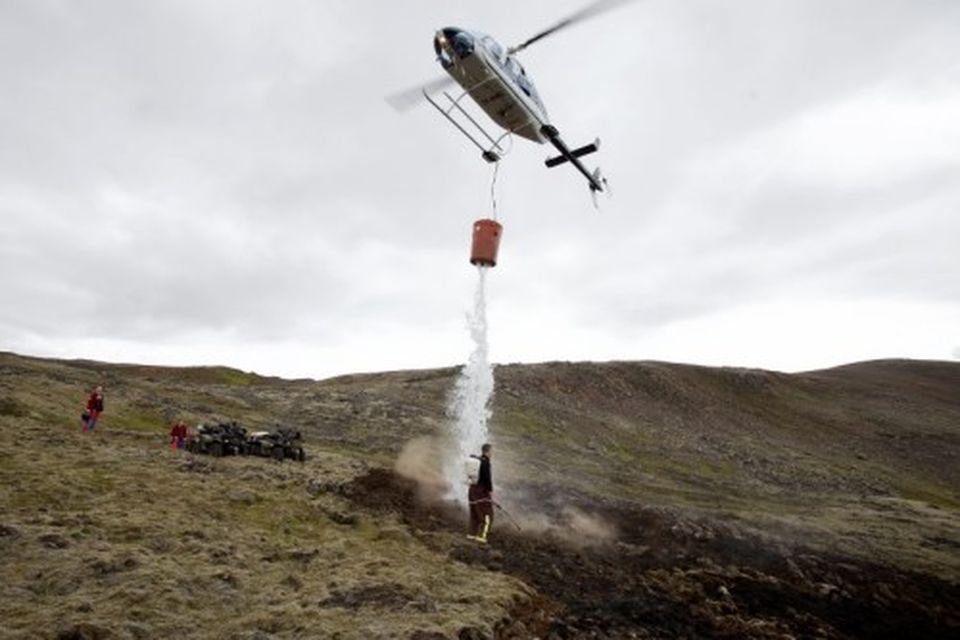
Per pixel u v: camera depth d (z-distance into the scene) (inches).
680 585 435.2
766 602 444.5
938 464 2108.8
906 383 3602.4
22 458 494.3
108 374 1365.7
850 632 425.4
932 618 507.8
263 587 288.5
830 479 1620.3
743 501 1143.6
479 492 444.1
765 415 2447.1
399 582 298.8
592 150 538.9
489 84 439.5
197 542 338.6
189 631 233.0
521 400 1706.4
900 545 827.4
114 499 408.8
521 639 272.7
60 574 269.7
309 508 461.7
